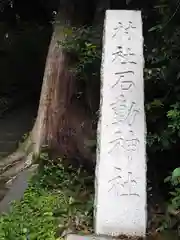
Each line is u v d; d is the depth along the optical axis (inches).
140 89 191.6
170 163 225.0
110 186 185.6
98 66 259.0
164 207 211.2
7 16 408.8
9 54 483.8
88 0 298.4
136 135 188.7
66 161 268.1
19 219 193.3
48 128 277.3
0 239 176.1
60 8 305.4
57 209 209.6
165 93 222.5
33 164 270.5
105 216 184.1
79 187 239.9
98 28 270.4
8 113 471.8
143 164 186.7
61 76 280.5
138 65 193.3
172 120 206.5
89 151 264.1
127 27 195.8
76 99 278.2
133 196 185.0
